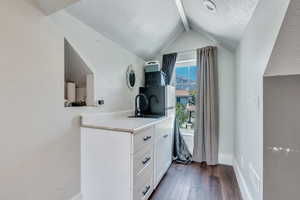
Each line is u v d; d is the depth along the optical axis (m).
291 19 0.83
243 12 1.50
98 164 1.55
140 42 2.51
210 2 1.61
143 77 3.02
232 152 2.64
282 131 1.18
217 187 2.01
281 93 1.17
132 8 1.82
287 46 0.95
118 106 2.27
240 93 2.10
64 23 1.47
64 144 1.47
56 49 1.39
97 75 1.87
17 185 1.13
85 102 1.84
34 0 1.21
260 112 1.26
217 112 2.68
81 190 1.64
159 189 1.96
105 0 1.56
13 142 1.11
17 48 1.12
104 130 1.51
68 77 1.92
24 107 1.17
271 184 1.20
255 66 1.40
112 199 1.48
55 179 1.39
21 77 1.14
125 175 1.42
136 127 1.47
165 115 2.48
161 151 2.15
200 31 2.78
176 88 3.12
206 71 2.69
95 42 1.84
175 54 2.99
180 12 2.31
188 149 3.02
